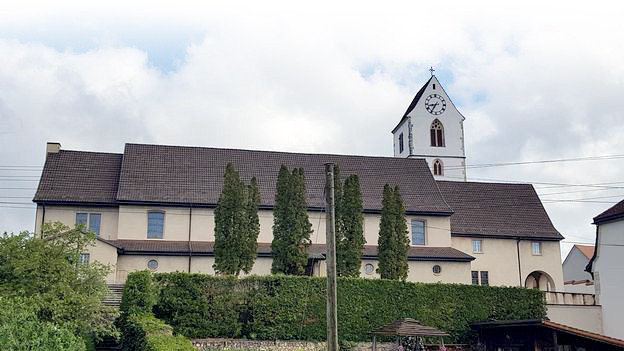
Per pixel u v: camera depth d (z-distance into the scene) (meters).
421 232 52.00
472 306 39.97
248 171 52.53
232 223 41.72
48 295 25.02
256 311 35.59
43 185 46.78
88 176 48.62
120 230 45.97
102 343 32.50
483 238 55.56
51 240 27.42
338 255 41.78
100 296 27.30
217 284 35.31
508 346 36.91
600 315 45.09
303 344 35.78
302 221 42.25
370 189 53.72
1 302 19.41
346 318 37.22
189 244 46.47
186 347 24.33
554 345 34.03
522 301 41.06
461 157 78.75
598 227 46.38
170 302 34.19
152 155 51.12
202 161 52.00
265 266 46.44
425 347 37.81
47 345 16.33
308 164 55.06
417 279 48.28
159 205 46.91
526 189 61.31
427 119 79.19
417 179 55.94
